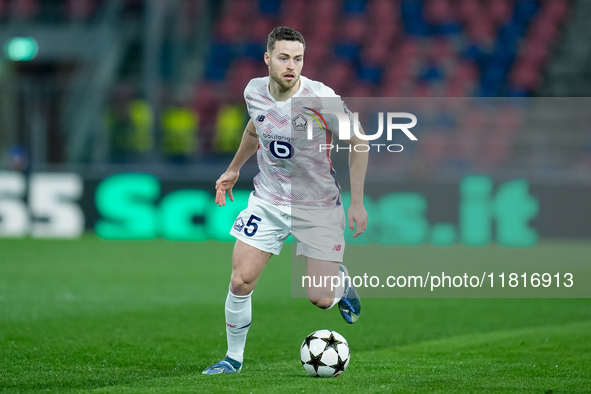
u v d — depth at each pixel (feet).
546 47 234.17
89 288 112.98
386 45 233.76
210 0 246.88
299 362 66.74
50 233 179.42
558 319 93.20
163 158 184.96
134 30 225.97
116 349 72.28
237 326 59.11
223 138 185.47
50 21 228.43
